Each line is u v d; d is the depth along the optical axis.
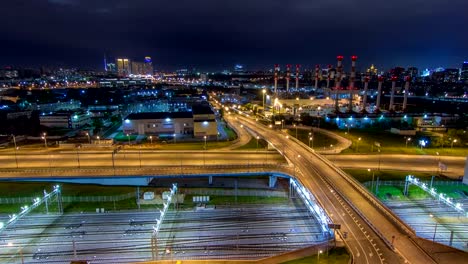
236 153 116.19
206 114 167.50
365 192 74.75
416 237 59.41
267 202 90.25
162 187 100.62
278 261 57.84
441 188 93.00
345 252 55.84
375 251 55.28
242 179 108.19
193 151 118.44
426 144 133.88
